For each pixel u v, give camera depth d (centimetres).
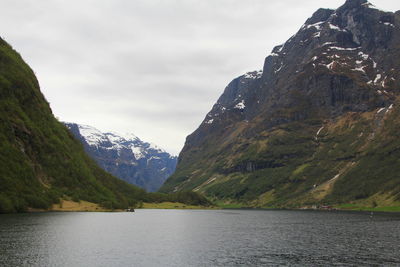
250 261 8775
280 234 14575
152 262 8494
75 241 11144
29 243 10250
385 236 13788
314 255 9594
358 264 8506
